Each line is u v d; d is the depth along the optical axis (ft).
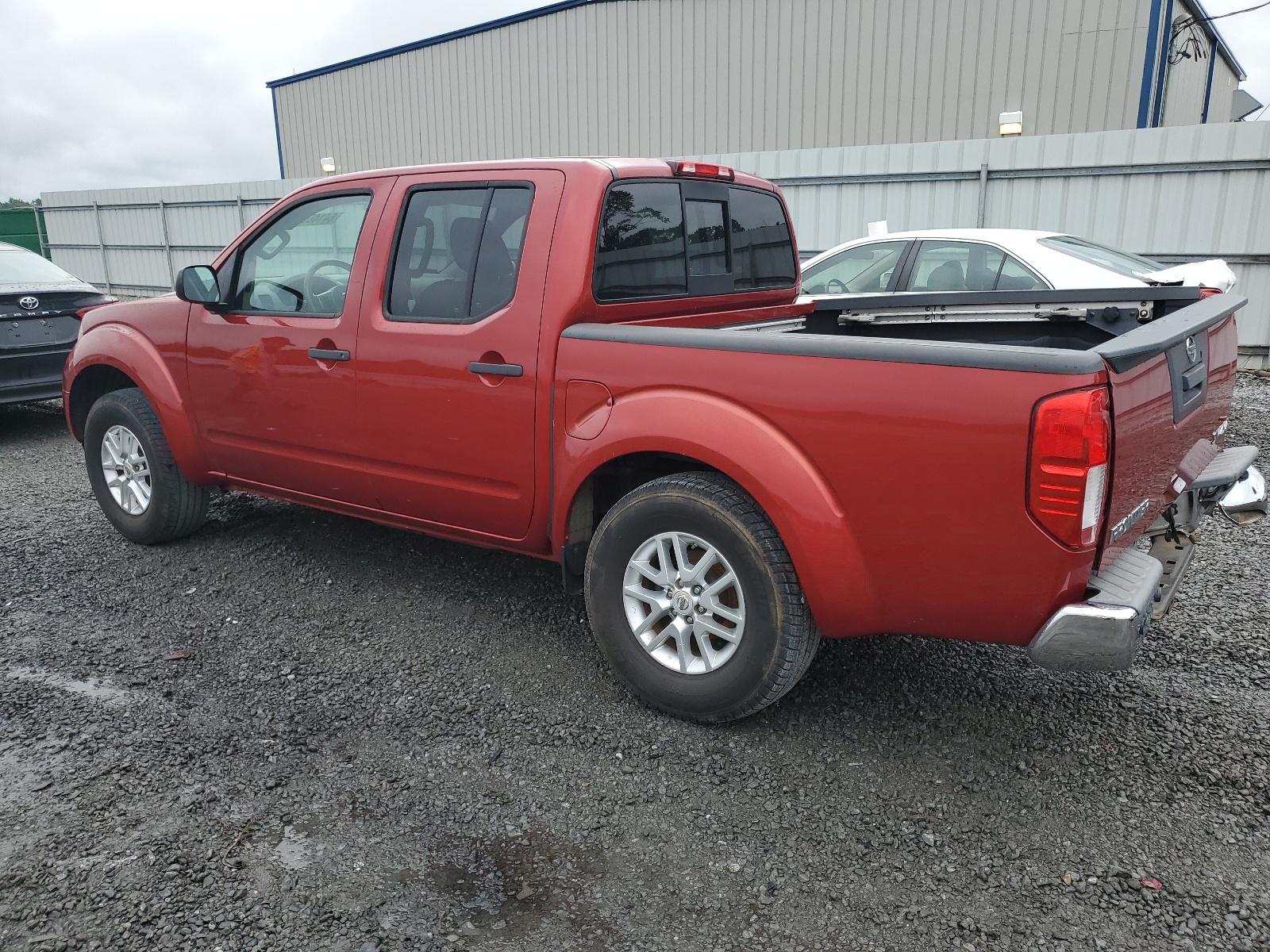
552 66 63.46
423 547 15.53
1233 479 9.86
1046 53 47.65
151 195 68.39
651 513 9.57
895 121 52.26
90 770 8.94
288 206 12.78
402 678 10.93
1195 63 58.13
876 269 22.74
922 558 8.13
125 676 10.98
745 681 9.21
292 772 8.95
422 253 11.30
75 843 7.82
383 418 11.70
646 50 59.31
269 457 13.34
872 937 6.79
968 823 8.14
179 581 14.08
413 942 6.71
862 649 11.63
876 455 8.11
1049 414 7.26
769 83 55.52
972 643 11.80
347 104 75.20
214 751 9.30
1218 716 9.91
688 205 11.75
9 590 13.74
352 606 13.08
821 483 8.45
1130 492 8.00
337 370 12.04
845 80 53.21
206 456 14.28
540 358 10.17
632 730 9.74
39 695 10.48
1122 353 7.35
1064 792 8.59
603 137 62.69
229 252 13.46
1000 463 7.54
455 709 10.19
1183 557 9.50
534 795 8.59
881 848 7.81
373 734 9.66
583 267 10.06
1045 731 9.65
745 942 6.73
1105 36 46.14
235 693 10.55
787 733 9.66
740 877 7.46
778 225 13.80
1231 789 8.61
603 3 60.13
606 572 10.03
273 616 12.76
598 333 9.73
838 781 8.81
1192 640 11.78
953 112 50.65
